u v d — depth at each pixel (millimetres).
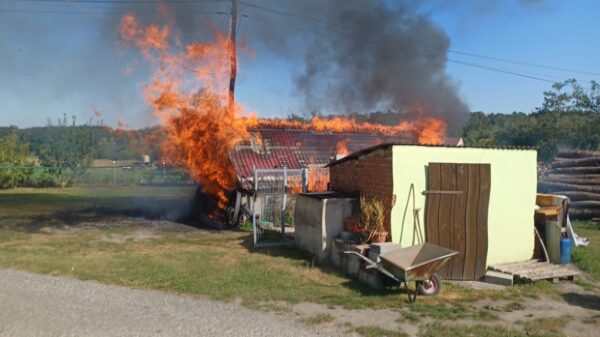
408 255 7484
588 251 10148
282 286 7832
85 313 6402
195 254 10500
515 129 33406
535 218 9781
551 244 9352
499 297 7406
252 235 13109
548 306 6973
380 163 9125
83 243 11797
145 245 11633
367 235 8852
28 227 14359
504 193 9203
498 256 9125
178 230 14156
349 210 9781
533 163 9469
